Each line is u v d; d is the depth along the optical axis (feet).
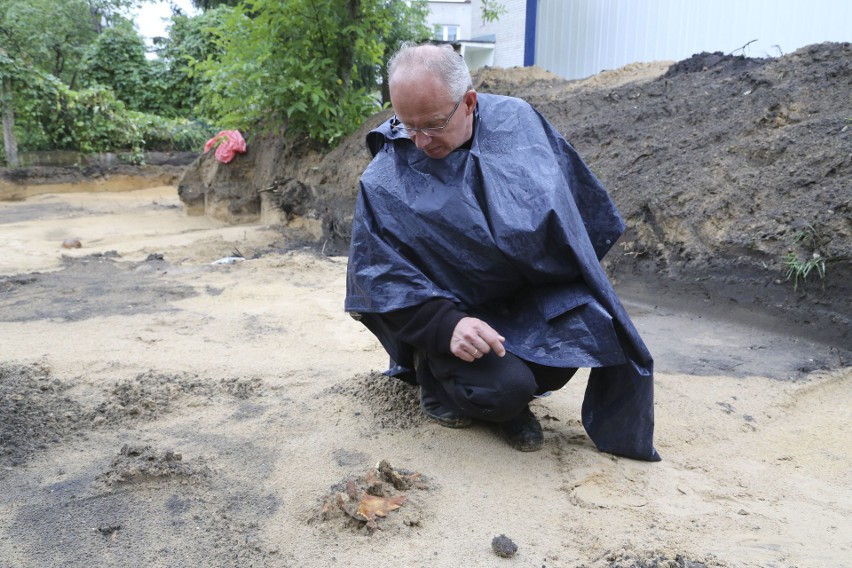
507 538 6.67
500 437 9.10
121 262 24.31
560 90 27.68
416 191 8.21
